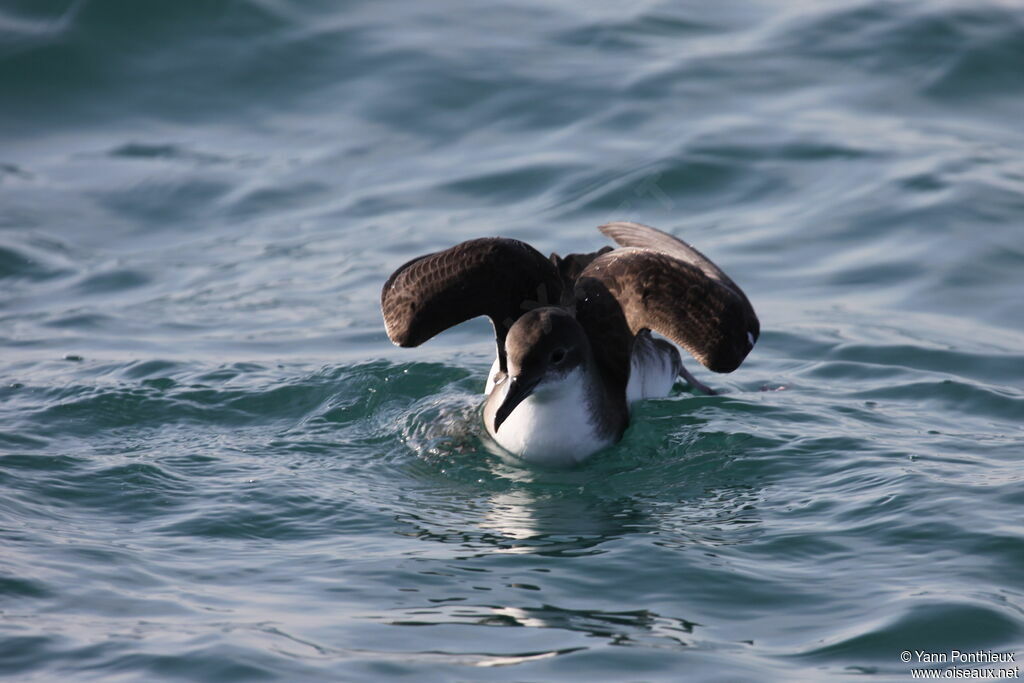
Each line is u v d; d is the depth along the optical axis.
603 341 16.92
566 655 10.94
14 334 21.05
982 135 26.59
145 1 31.27
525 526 14.05
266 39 30.95
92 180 26.69
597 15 32.41
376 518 14.22
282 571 12.64
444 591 12.22
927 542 12.95
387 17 32.12
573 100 28.61
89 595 11.84
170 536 13.46
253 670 10.48
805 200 24.67
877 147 26.12
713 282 16.77
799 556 12.90
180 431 16.94
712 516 14.16
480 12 32.69
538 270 16.73
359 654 10.87
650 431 16.89
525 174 26.16
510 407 15.03
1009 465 14.98
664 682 10.49
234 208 25.83
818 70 29.34
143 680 10.30
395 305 16.77
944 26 30.16
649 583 12.38
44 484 14.62
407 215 25.05
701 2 33.22
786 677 10.55
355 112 28.78
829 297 21.52
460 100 28.94
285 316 21.70
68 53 30.14
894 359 19.20
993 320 20.47
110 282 23.23
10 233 24.73
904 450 15.63
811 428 16.70
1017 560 12.46
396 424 17.33
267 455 16.12
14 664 10.52
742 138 26.69
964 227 23.20
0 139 27.98
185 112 28.97
